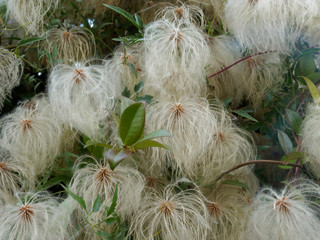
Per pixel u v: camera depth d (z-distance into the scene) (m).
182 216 0.29
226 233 0.32
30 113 0.33
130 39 0.33
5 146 0.32
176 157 0.29
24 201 0.29
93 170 0.30
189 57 0.31
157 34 0.32
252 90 0.38
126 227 0.29
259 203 0.30
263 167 0.38
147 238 0.29
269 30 0.33
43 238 0.27
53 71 0.31
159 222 0.29
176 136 0.29
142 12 0.41
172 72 0.31
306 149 0.31
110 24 0.41
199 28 0.37
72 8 0.40
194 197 0.31
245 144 0.34
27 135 0.31
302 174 0.33
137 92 0.32
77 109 0.29
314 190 0.31
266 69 0.38
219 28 0.38
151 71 0.31
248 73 0.38
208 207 0.32
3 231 0.27
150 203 0.29
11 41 0.39
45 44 0.37
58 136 0.32
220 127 0.32
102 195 0.28
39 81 0.38
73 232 0.29
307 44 0.37
